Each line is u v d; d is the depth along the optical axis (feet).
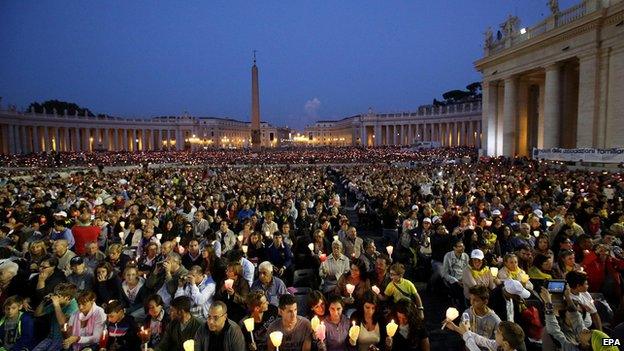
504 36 160.35
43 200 52.16
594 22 107.34
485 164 135.64
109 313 21.34
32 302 24.67
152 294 22.93
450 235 35.14
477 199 51.06
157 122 459.32
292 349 18.81
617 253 28.68
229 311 24.02
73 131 383.45
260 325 21.61
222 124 587.68
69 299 21.40
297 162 208.44
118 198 58.90
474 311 20.07
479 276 26.07
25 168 181.37
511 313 22.31
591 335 16.65
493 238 33.96
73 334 21.29
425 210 43.52
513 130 152.05
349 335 18.40
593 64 109.19
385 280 25.12
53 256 27.40
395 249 44.80
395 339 19.81
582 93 113.60
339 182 127.54
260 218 47.06
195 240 30.50
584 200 44.70
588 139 111.86
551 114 127.34
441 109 381.40
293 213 51.11
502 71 157.17
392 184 78.74
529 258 28.02
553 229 35.17
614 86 104.42
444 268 31.14
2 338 21.03
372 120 466.70
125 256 30.42
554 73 126.21
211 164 198.59
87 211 38.06
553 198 52.95
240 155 251.60
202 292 23.97
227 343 17.87
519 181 77.10
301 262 34.91
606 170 90.74
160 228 40.68
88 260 29.01
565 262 26.02
